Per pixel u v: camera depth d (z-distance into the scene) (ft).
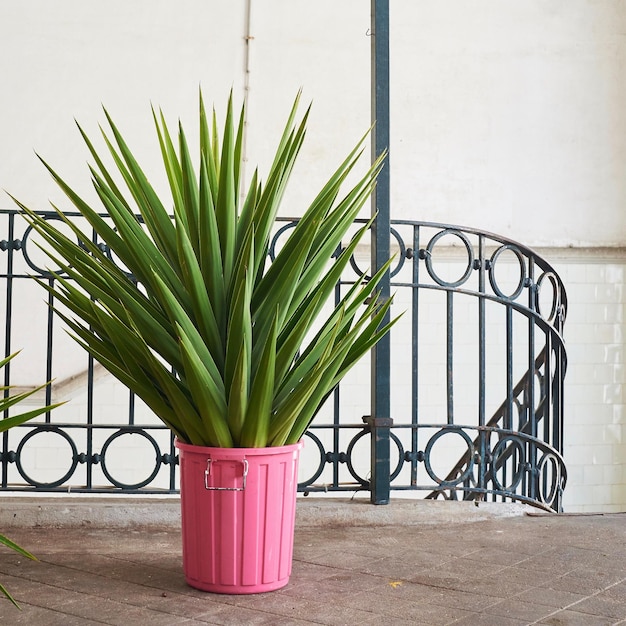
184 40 21.24
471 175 21.94
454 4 21.98
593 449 22.02
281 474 7.88
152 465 20.67
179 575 8.39
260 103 21.38
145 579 8.23
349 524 10.79
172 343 8.02
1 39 20.75
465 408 21.67
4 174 20.66
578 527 10.77
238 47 21.36
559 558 9.20
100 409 20.51
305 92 21.50
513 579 8.38
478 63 22.02
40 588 7.87
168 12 21.21
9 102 20.72
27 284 20.49
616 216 22.36
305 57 21.52
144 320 7.87
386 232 11.19
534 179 22.13
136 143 21.03
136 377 8.03
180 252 7.30
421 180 21.80
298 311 8.37
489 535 10.30
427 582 8.24
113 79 21.02
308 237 7.43
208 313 7.75
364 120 21.58
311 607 7.44
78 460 10.96
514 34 22.13
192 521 7.85
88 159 20.92
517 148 22.09
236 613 7.24
